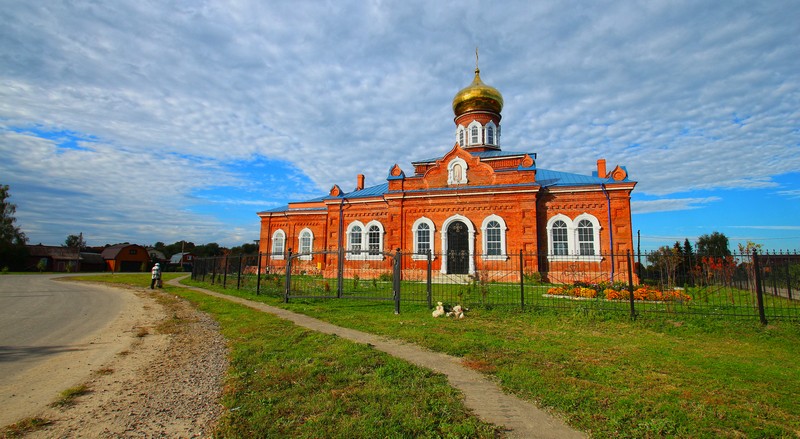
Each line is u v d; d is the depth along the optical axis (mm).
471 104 32812
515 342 9242
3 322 13305
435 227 26672
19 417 5547
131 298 20672
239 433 4836
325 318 12508
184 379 7086
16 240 61438
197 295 20625
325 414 5230
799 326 10555
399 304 13680
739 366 7539
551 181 27094
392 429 4801
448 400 5715
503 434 4816
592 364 7539
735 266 14805
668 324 11102
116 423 5309
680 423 5082
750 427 5008
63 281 34812
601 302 14156
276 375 6852
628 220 23656
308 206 35688
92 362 8336
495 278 24562
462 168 26844
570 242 24547
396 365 7234
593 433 4832
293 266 34594
